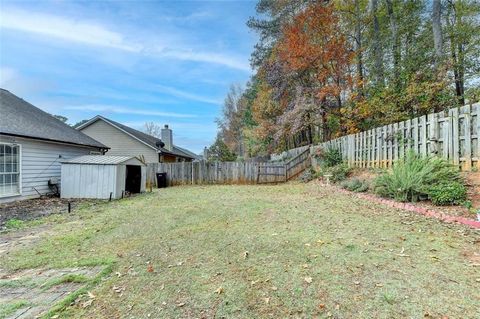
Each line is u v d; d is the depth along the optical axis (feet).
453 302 7.34
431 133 22.82
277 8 58.34
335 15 49.75
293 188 35.73
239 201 25.64
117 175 31.53
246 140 100.17
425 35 45.70
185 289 8.78
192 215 19.90
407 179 18.95
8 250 13.41
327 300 7.75
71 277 10.01
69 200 30.07
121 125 69.31
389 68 44.96
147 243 13.62
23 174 30.66
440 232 13.01
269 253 11.39
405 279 8.67
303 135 70.33
